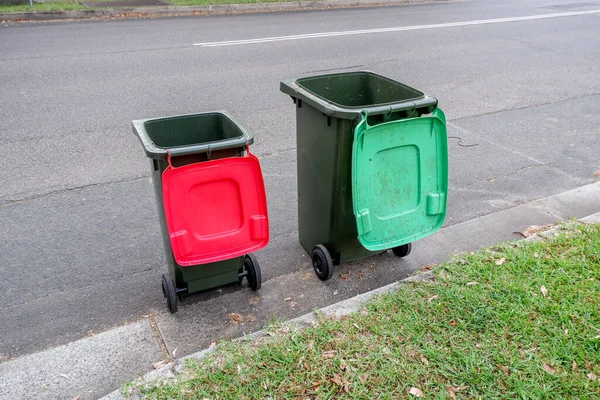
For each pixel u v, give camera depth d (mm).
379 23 13359
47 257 4254
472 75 9156
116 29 11758
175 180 3203
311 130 3785
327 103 3494
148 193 5238
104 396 2906
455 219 4906
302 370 3027
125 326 3539
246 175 3385
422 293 3643
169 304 3615
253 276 3805
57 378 3111
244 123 6879
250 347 3211
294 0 15125
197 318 3633
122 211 4922
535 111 7582
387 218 3674
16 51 9727
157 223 4762
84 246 4410
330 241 3949
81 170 5609
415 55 10312
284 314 3689
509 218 4906
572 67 9836
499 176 5734
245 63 9461
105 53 9797
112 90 7906
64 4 13438
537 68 9711
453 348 3154
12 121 6699
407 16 14500
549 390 2869
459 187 5500
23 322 3586
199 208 3352
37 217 4770
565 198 5250
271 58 9797
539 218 4898
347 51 10445
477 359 3078
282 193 5332
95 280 4023
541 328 3281
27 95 7578
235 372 3018
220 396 2867
